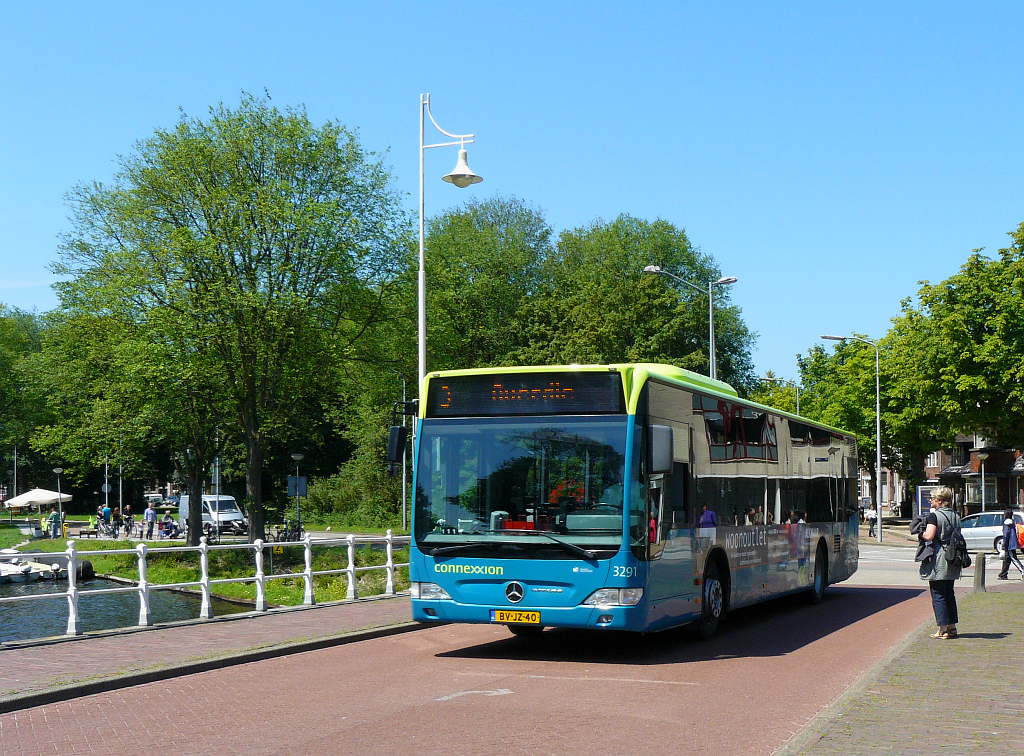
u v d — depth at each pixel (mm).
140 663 10891
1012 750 6695
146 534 57375
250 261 37625
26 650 11977
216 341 37094
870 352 61906
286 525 48062
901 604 19312
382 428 62188
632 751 7184
